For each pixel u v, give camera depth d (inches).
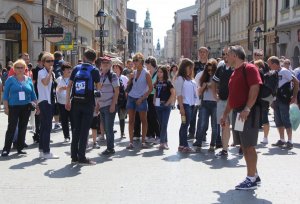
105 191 312.3
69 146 495.5
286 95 485.7
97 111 449.1
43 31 906.1
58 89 524.4
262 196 302.4
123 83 614.2
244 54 319.9
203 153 458.0
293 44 1374.3
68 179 346.3
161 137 482.9
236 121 314.7
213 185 329.7
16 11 1082.7
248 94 316.8
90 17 2037.4
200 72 508.1
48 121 428.5
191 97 464.4
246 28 2017.7
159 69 482.0
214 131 463.5
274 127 660.7
